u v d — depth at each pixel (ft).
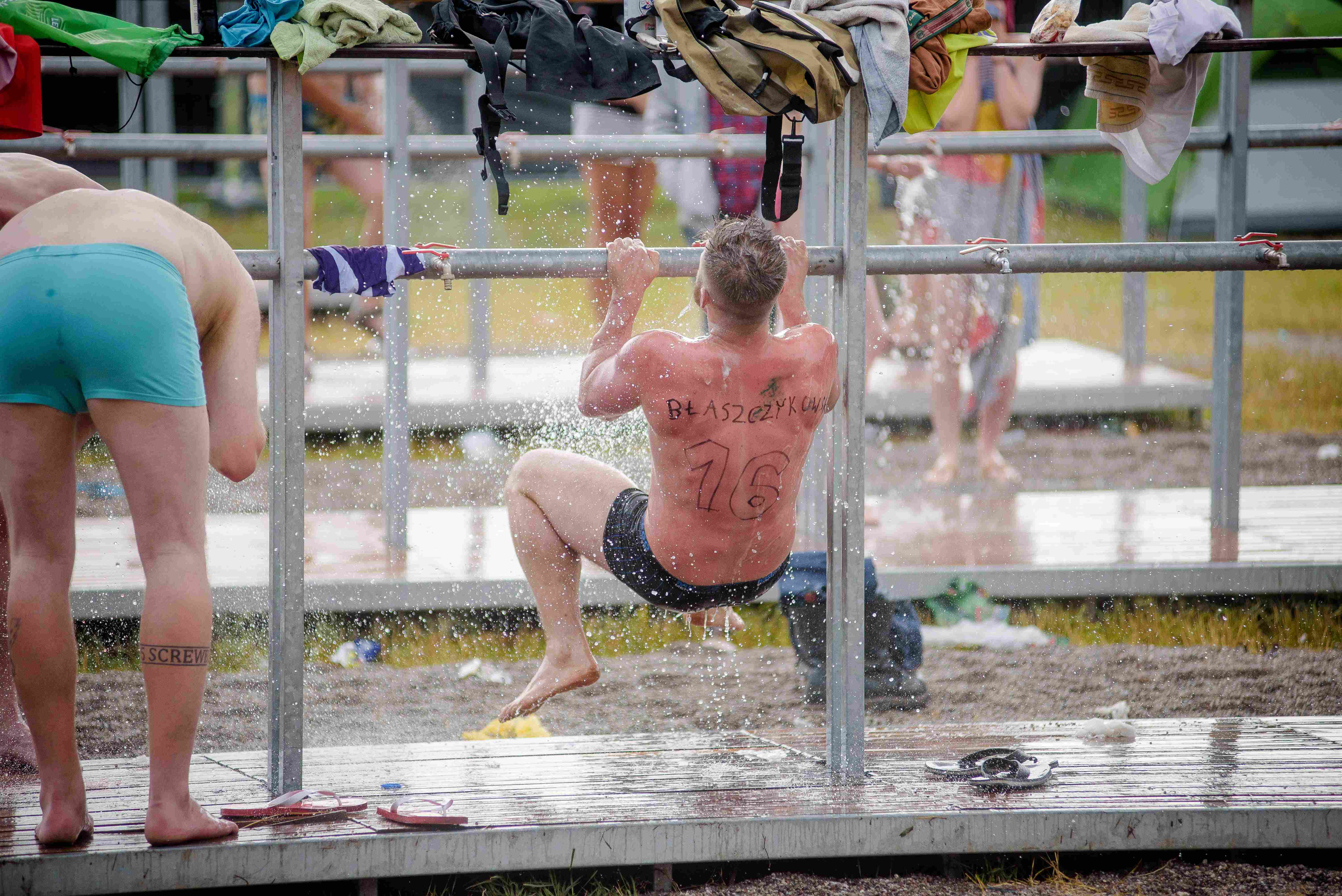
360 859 23.22
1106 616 44.50
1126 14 29.94
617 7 62.90
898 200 59.16
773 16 26.58
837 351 27.04
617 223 62.64
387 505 47.29
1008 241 53.83
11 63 24.45
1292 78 99.86
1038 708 36.63
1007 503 54.34
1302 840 24.99
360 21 25.07
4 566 27.58
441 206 144.15
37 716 22.40
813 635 37.88
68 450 22.29
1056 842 24.73
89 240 21.62
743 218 25.38
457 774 27.53
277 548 25.89
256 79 73.10
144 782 26.84
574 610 28.22
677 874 25.20
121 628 41.93
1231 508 49.01
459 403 67.51
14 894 21.94
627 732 34.94
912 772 27.73
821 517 48.73
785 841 24.38
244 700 37.86
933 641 42.93
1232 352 48.44
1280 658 41.34
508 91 82.48
